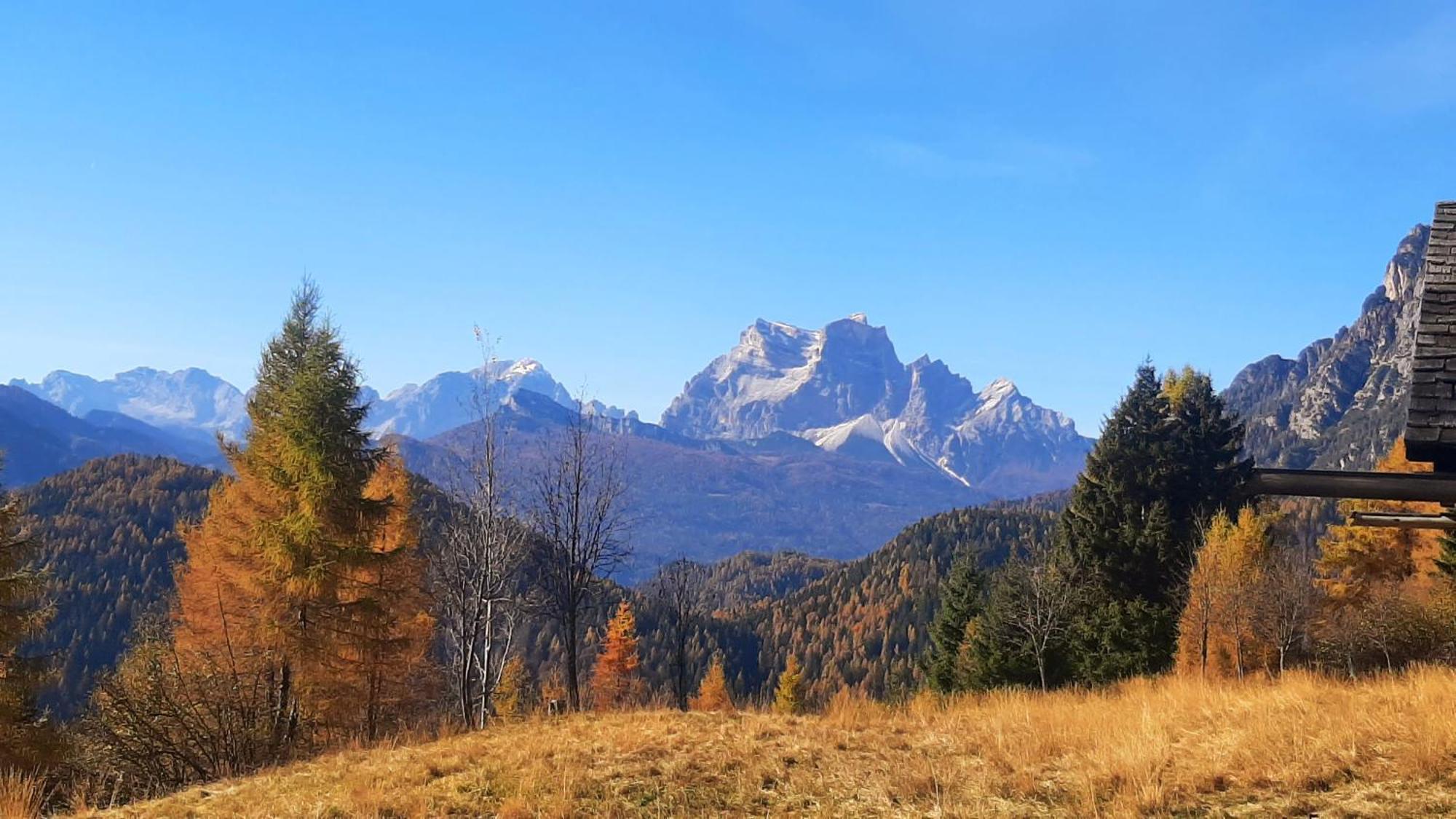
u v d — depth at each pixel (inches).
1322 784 356.5
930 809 384.5
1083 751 453.4
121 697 749.3
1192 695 602.2
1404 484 243.9
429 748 589.0
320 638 916.6
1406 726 403.5
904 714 670.5
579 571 889.5
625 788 440.5
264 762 730.8
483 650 898.7
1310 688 574.2
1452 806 310.3
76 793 594.2
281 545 899.4
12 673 877.2
